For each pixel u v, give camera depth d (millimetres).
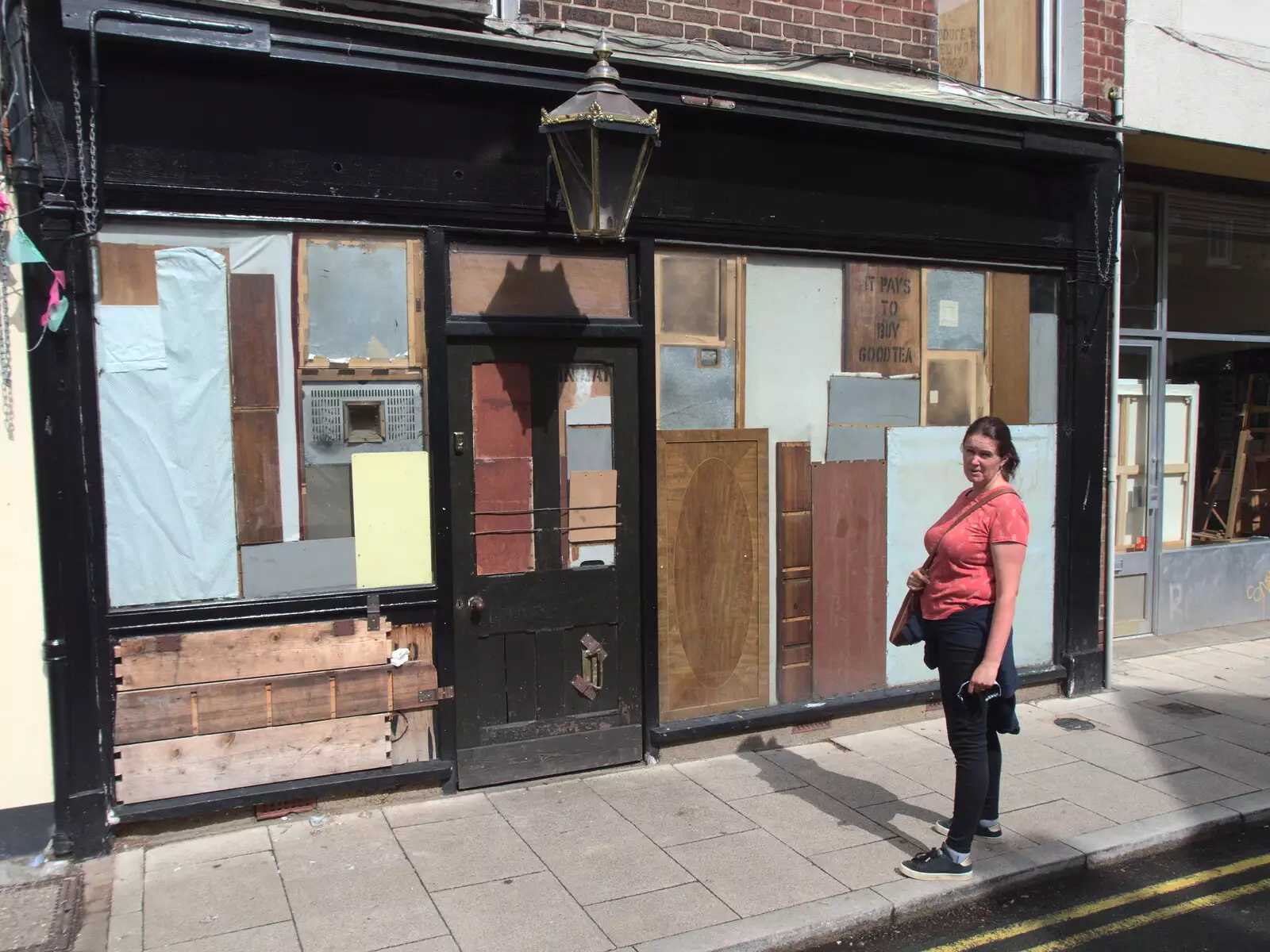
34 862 3816
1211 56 6508
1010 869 3877
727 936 3361
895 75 5594
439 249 4410
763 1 5168
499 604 4637
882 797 4578
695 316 5047
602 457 4824
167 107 3898
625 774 4824
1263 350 8039
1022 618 6109
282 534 4258
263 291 4172
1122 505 7516
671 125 4801
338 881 3721
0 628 3740
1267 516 8109
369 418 4379
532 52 4336
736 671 5230
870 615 5586
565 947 3283
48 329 3746
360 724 4305
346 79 4133
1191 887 3941
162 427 4031
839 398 5445
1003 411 5969
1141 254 7492
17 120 3670
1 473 3721
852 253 5371
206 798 4043
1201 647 7426
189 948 3260
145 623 3973
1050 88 6234
